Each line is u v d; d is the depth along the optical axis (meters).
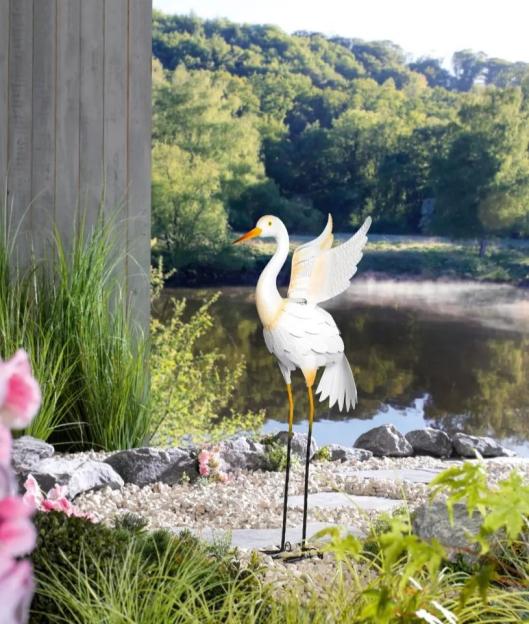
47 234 5.99
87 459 5.10
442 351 17.02
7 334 5.43
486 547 1.67
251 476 5.28
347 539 1.80
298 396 15.88
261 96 17.19
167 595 2.13
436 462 6.15
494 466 5.50
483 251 17.27
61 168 6.02
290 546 3.46
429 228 17.38
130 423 5.65
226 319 16.59
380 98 17.48
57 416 5.54
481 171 17.33
